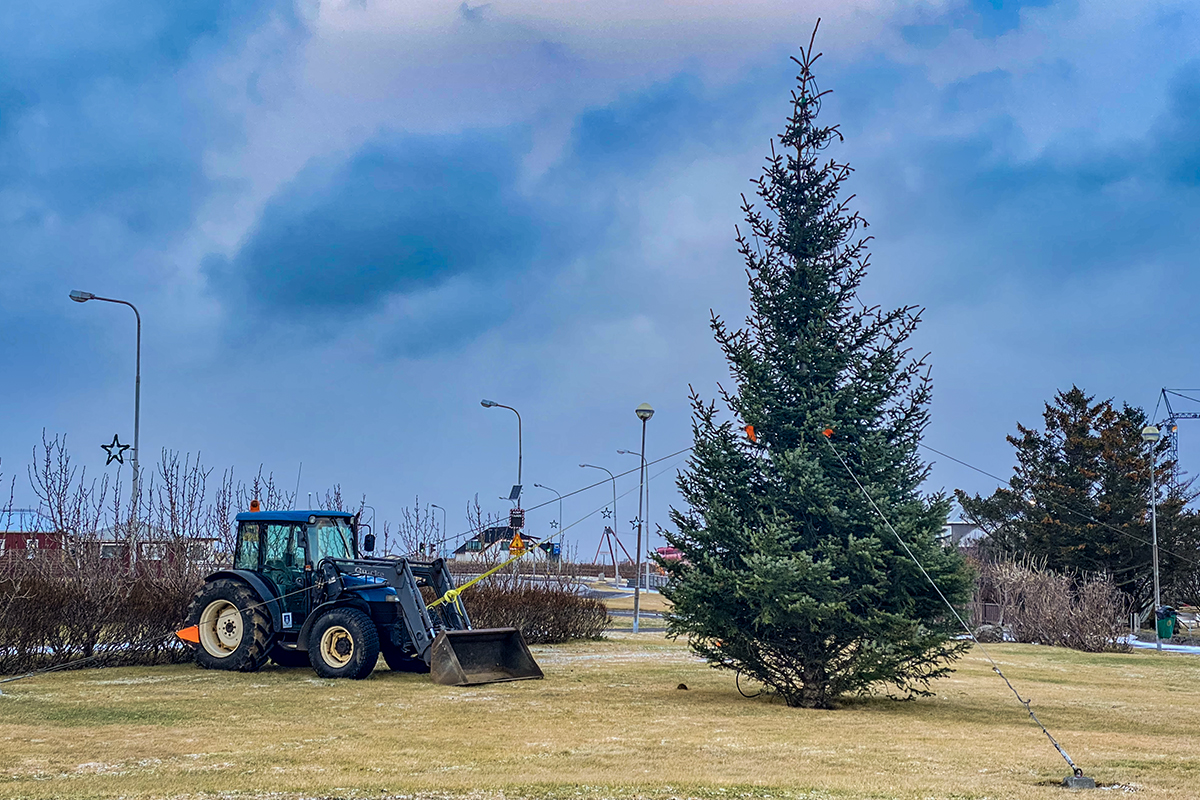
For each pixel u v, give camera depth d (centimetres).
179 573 2092
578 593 3011
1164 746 1059
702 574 1364
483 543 2970
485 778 831
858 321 1440
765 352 1459
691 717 1227
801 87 1505
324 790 780
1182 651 2941
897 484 1355
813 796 768
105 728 1067
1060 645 2936
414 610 1586
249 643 1603
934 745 1033
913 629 1273
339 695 1360
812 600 1258
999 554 4412
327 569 1647
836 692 1359
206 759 909
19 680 1470
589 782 816
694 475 1427
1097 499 4350
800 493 1332
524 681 1573
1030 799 759
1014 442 4641
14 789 777
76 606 1625
